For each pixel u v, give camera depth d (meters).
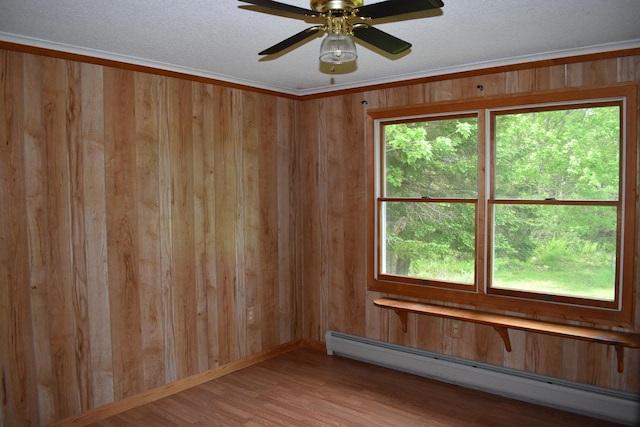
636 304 2.94
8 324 2.74
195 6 2.26
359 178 4.12
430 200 3.76
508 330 3.41
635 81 2.89
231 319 3.97
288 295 4.47
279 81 4.00
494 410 3.22
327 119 4.30
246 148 4.04
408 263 3.92
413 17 2.39
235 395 3.51
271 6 1.66
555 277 3.24
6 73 2.69
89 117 3.04
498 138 3.45
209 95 3.73
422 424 3.05
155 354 3.45
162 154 3.44
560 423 3.04
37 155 2.82
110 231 3.17
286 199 4.41
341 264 4.29
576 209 3.15
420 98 3.73
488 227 3.47
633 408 2.93
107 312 3.17
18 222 2.76
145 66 3.28
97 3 2.21
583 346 3.13
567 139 3.17
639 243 2.92
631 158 2.92
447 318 3.54
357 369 3.99
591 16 2.43
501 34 2.72
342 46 1.65
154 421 3.13
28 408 2.83
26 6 2.25
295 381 3.76
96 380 3.13
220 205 3.85
